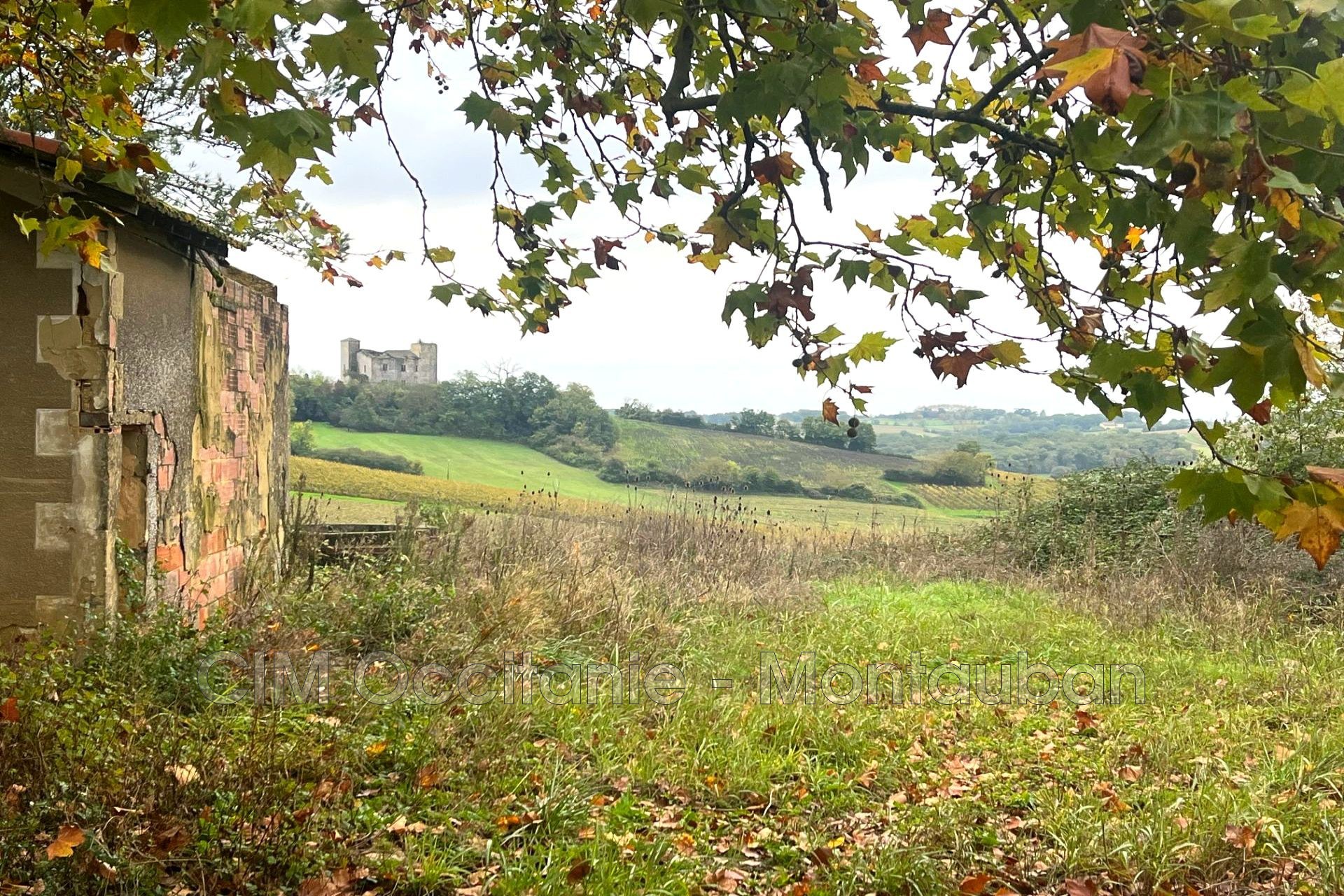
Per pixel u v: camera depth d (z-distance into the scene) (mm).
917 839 4234
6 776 3625
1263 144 1773
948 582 12156
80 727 4090
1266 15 1668
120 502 6188
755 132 3207
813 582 11391
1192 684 7223
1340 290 1875
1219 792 4730
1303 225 1792
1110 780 5082
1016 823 4535
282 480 9883
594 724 5398
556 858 3861
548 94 3529
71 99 4316
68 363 5574
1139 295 2488
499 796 4473
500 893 3633
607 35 3645
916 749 5559
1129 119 1739
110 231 5605
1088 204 2666
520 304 3900
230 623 6996
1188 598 9789
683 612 8703
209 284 7473
